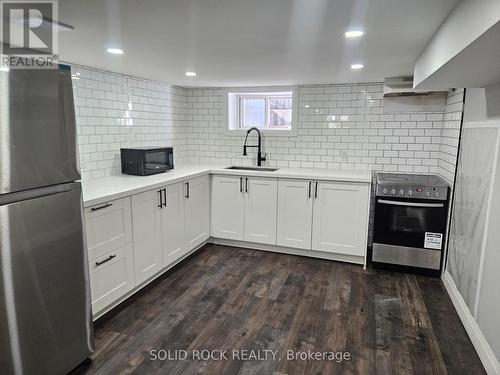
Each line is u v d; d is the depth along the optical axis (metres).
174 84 4.13
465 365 2.01
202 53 2.45
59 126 1.71
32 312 1.64
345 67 2.91
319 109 3.99
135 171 3.32
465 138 2.66
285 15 1.63
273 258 3.64
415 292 2.89
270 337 2.26
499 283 1.87
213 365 1.99
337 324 2.41
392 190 3.21
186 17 1.67
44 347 1.72
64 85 1.72
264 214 3.74
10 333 1.55
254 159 4.35
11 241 1.51
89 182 2.90
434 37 1.90
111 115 3.29
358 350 2.13
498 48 1.32
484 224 2.15
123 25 1.80
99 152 3.18
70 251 1.83
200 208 3.75
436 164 3.64
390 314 2.54
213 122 4.46
